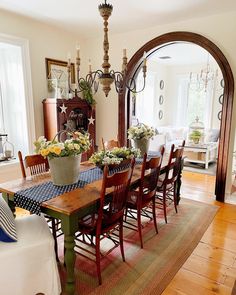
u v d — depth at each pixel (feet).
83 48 14.69
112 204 6.34
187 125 23.93
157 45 12.17
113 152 8.58
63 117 12.32
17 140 12.73
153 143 17.29
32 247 5.34
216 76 20.79
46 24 12.03
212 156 18.24
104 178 5.59
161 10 10.17
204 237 8.56
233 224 9.45
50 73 12.78
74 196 6.01
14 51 11.57
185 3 9.45
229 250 7.81
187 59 20.94
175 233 8.81
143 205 7.96
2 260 5.03
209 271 6.84
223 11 10.30
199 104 22.80
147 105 22.74
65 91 12.85
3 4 9.55
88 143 7.10
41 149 6.45
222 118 11.08
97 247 6.18
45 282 5.61
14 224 5.74
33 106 12.16
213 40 10.86
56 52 13.03
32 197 5.92
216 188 11.73
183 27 11.50
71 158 6.59
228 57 10.64
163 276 6.62
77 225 5.63
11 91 12.26
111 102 14.40
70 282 5.73
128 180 6.55
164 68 23.85
